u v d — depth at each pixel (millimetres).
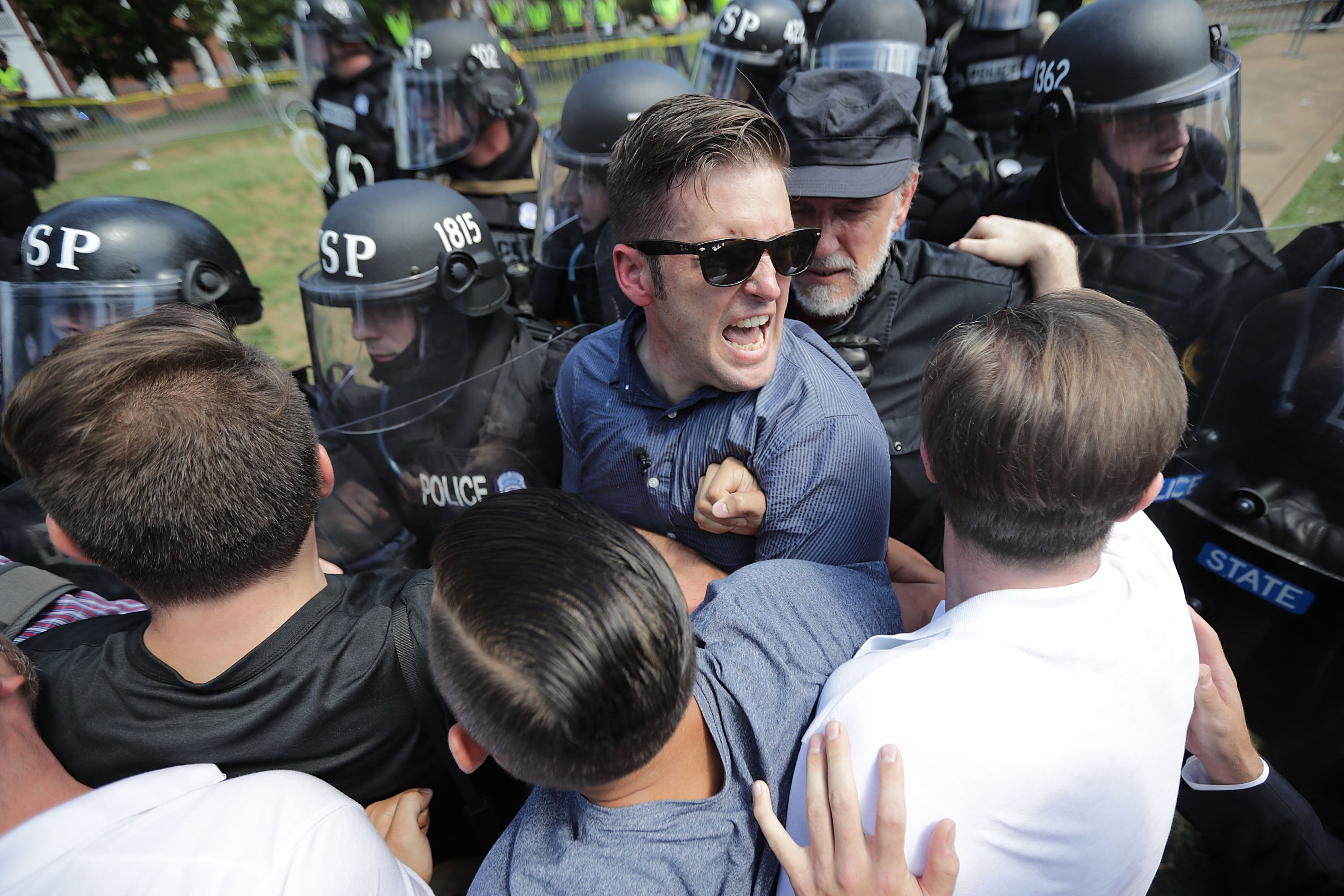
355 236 1416
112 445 734
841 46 2994
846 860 598
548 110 4613
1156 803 738
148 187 5902
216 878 608
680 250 896
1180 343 1509
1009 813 645
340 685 850
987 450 665
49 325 1493
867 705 661
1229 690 1040
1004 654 669
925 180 2803
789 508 996
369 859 694
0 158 3848
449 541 633
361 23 3855
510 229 2908
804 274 1421
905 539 1661
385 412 1496
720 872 649
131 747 819
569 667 545
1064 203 1796
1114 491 653
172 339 809
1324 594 1278
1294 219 1810
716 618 802
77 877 607
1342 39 2090
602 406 1168
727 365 975
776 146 896
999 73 3221
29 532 1364
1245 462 1357
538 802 691
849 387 1074
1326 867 1135
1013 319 708
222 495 760
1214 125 1594
